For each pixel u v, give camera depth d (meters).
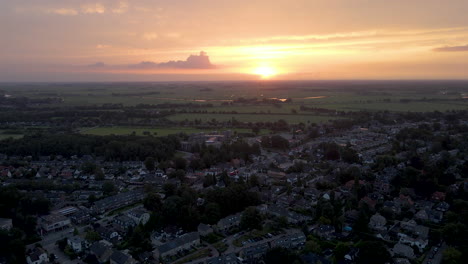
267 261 168.12
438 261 172.38
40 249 180.25
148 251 182.25
